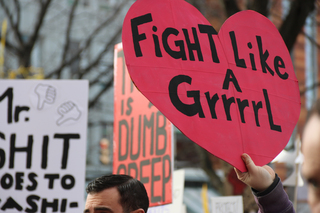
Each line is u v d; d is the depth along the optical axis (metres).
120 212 2.89
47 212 5.14
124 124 4.90
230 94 3.00
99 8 18.25
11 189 5.22
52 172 5.22
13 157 5.30
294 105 3.22
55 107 5.36
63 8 17.91
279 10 11.59
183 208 6.21
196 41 3.02
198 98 2.90
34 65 17.33
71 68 16.81
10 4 16.97
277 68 3.24
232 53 3.12
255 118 3.03
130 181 3.02
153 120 4.67
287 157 5.92
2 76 12.42
